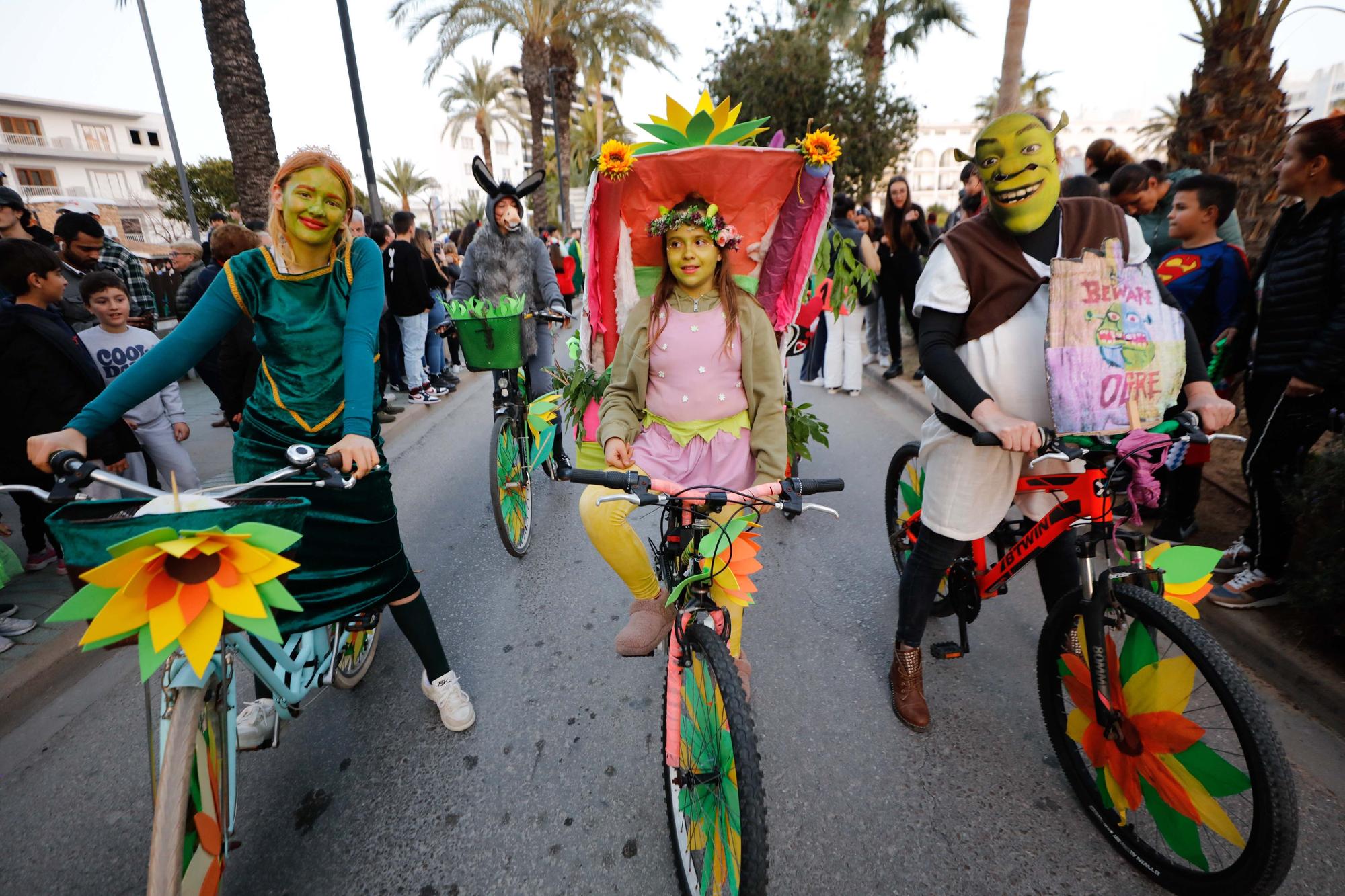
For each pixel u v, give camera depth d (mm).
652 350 2230
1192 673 1725
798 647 3080
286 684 2064
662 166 2236
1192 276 3381
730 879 1652
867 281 2648
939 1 18828
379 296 2135
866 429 6078
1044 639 2191
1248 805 1844
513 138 66688
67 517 1392
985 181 1964
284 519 1477
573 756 2492
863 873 1990
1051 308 1892
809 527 4289
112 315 3750
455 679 2646
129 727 2777
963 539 2330
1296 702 2521
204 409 7840
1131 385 1846
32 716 2865
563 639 3229
